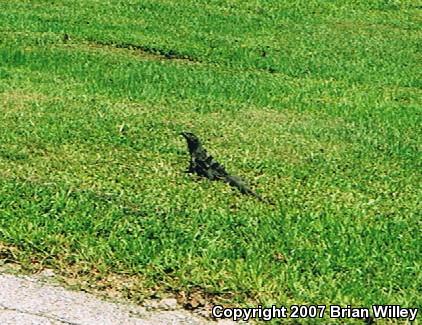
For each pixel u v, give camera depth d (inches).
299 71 826.2
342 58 892.0
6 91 627.2
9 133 509.4
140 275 334.3
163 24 967.6
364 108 693.9
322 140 577.9
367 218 414.0
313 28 1020.5
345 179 483.8
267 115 644.7
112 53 828.6
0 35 843.4
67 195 402.9
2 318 306.2
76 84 678.5
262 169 489.1
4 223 367.9
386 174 505.0
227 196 431.2
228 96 694.5
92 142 510.0
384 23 1077.1
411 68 872.9
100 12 995.3
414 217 424.2
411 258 367.6
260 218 398.6
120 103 630.5
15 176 432.5
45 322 305.9
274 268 343.6
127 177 447.5
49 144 497.0
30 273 335.3
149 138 531.2
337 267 350.9
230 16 1036.5
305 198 439.8
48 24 910.4
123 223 376.2
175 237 365.7
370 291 330.3
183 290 326.3
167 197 418.3
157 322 309.6
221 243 362.9
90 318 309.4
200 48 874.8
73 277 333.7
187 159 495.2
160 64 797.9
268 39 948.6
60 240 355.6
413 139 604.4
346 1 1151.0
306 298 322.3
